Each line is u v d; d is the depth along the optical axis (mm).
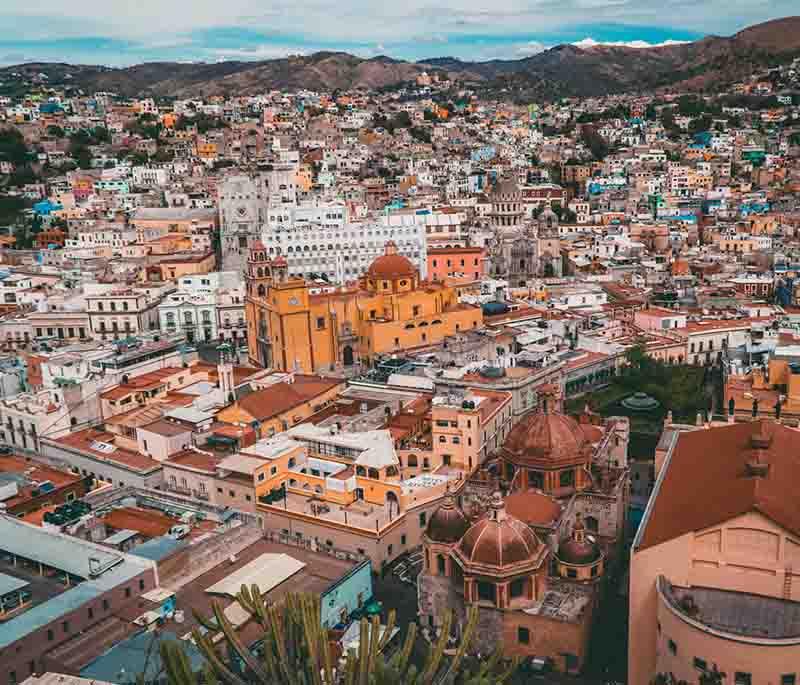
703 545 72500
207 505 107688
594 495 101250
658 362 167500
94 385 140125
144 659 75125
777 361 132750
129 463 122625
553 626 84438
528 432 104125
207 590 87375
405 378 150875
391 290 183000
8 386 158375
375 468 108625
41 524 105062
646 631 75625
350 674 66625
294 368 175000
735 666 65875
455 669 70062
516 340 173375
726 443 87562
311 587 89938
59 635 78500
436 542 91188
